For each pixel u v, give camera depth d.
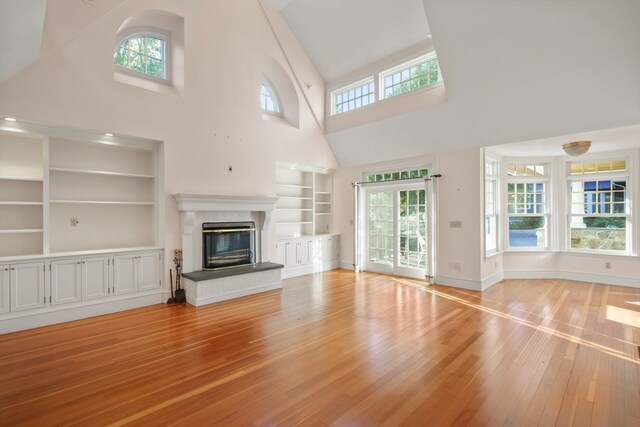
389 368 2.63
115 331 3.46
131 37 4.55
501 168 6.21
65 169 3.84
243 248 5.40
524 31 3.60
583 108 4.03
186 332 3.43
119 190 4.55
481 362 2.72
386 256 6.74
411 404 2.13
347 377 2.49
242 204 5.21
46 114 3.52
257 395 2.24
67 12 3.67
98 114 3.89
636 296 4.81
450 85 4.62
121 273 4.17
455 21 3.88
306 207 7.22
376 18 5.27
